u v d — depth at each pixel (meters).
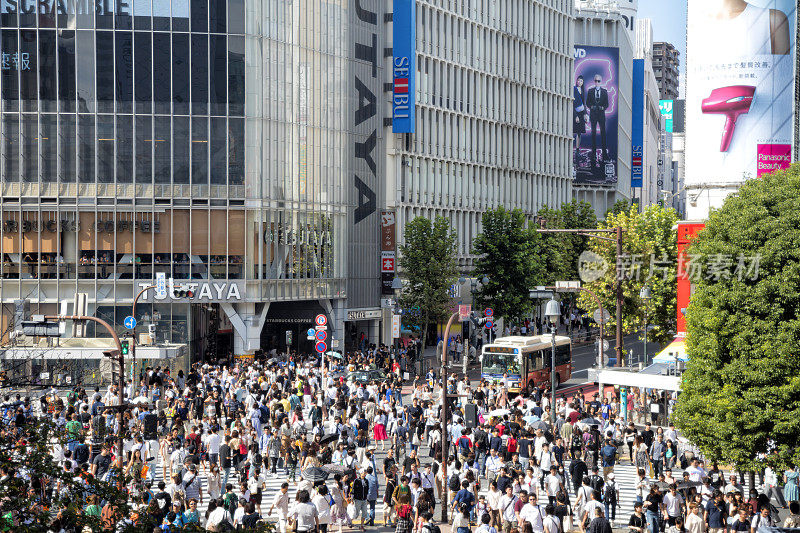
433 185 124.19
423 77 120.94
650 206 91.12
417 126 119.56
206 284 88.75
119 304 87.69
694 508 33.53
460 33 130.00
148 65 88.38
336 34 102.88
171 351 71.12
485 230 105.38
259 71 91.19
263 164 91.56
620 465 53.47
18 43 86.81
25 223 86.81
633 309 89.88
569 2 164.88
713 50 88.88
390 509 38.47
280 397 56.62
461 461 46.25
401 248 101.25
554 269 125.81
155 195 88.50
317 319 67.50
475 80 134.75
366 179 110.06
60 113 87.06
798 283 40.31
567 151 165.62
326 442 42.12
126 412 45.53
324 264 100.62
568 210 136.38
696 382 42.59
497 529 35.47
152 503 22.44
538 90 154.25
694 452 49.09
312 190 98.88
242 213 90.19
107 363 68.94
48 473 20.00
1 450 19.94
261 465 45.16
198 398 57.31
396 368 77.06
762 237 41.53
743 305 41.09
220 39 89.62
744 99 87.81
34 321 60.41
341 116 104.06
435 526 30.27
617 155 192.12
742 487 43.47
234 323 90.44
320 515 34.16
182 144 89.12
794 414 39.47
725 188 88.69
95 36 87.31
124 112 87.94
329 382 63.41
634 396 63.41
